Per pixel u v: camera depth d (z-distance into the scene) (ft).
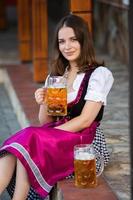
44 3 27.78
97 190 12.96
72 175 13.43
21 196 13.00
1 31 51.70
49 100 13.20
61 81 13.15
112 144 16.98
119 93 24.97
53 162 13.15
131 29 10.21
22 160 12.82
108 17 35.83
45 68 27.94
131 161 10.59
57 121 13.91
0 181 13.12
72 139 13.26
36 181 13.01
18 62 34.99
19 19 34.19
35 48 27.81
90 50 13.78
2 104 27.99
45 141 13.08
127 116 20.80
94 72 13.60
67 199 12.42
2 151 13.14
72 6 19.03
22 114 22.62
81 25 13.71
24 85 27.48
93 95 13.33
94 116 13.44
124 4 30.73
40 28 27.71
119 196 12.82
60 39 13.84
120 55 32.91
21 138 13.05
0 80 33.73
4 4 51.42
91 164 12.98
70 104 13.69
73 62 13.96
